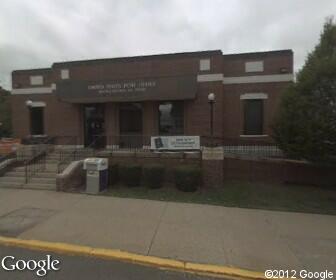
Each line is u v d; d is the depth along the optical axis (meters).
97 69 16.92
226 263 5.20
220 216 7.99
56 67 17.42
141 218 7.53
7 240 5.96
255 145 15.53
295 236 6.64
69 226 6.81
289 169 13.00
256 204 9.63
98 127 17.17
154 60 16.28
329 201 10.49
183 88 14.91
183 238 6.27
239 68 16.25
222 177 11.84
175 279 4.72
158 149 12.56
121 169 11.42
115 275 4.78
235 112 16.27
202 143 15.56
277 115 12.38
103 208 8.34
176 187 11.20
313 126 10.52
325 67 10.30
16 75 18.88
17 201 8.99
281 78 15.84
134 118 16.64
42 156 14.10
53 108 17.72
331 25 11.80
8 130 29.44
